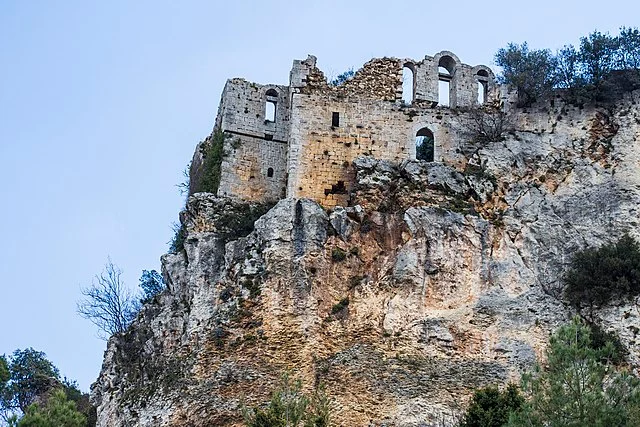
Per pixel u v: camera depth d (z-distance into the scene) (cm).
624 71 5759
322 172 5462
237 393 4456
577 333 3650
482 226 5059
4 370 5831
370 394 4425
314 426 3731
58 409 4050
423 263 4903
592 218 5175
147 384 4784
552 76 5825
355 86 5694
